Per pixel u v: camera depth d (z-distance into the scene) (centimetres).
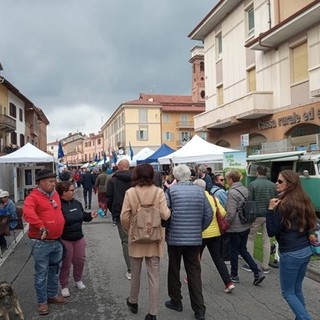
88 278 661
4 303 462
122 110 6644
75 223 573
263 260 666
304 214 386
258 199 639
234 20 2472
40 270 498
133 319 477
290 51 1967
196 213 479
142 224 451
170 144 6569
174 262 497
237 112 2266
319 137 1759
